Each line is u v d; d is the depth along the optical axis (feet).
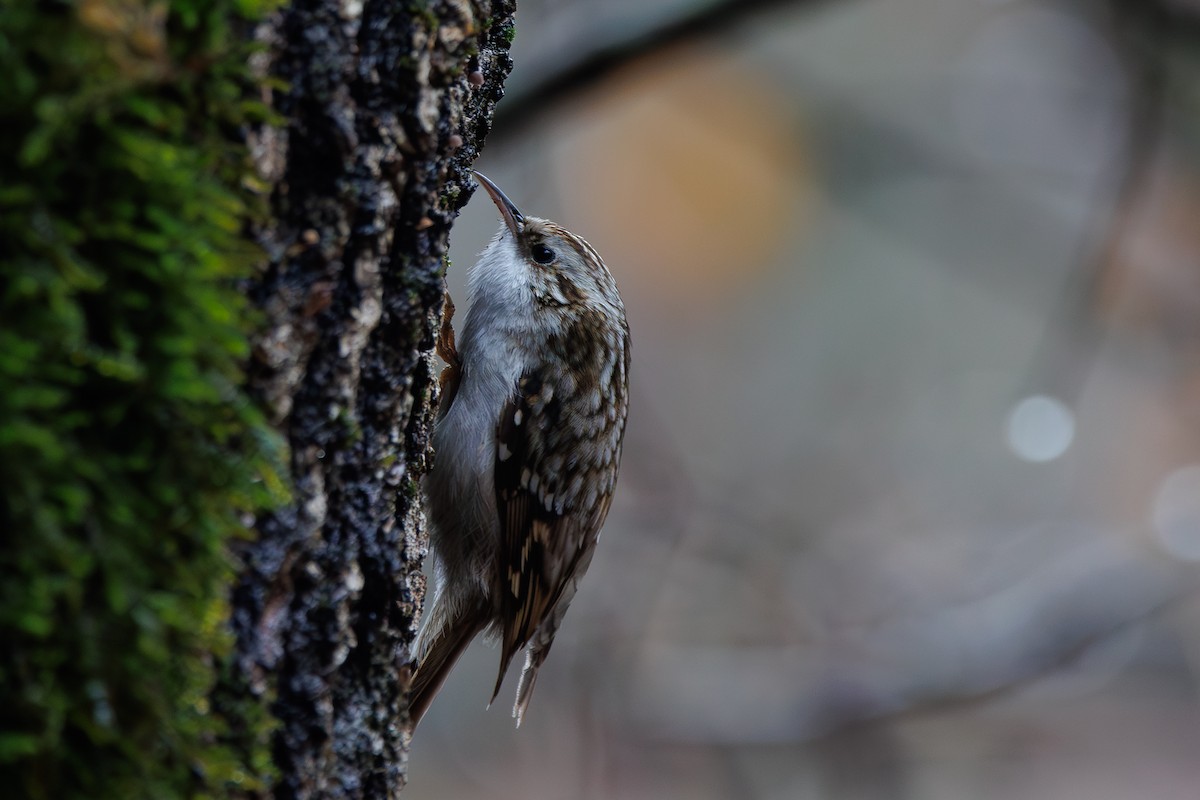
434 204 11.61
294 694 10.41
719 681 41.37
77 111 7.30
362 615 11.47
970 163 51.70
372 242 10.61
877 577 49.65
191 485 8.21
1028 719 52.39
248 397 9.66
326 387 10.44
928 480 59.77
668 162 48.26
